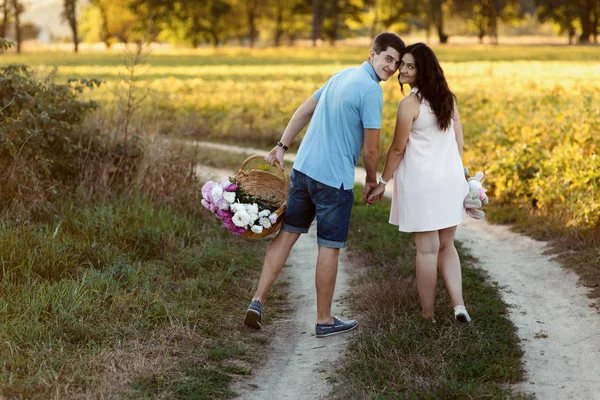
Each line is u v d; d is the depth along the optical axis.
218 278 5.86
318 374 4.16
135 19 78.94
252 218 4.63
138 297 5.00
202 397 3.73
